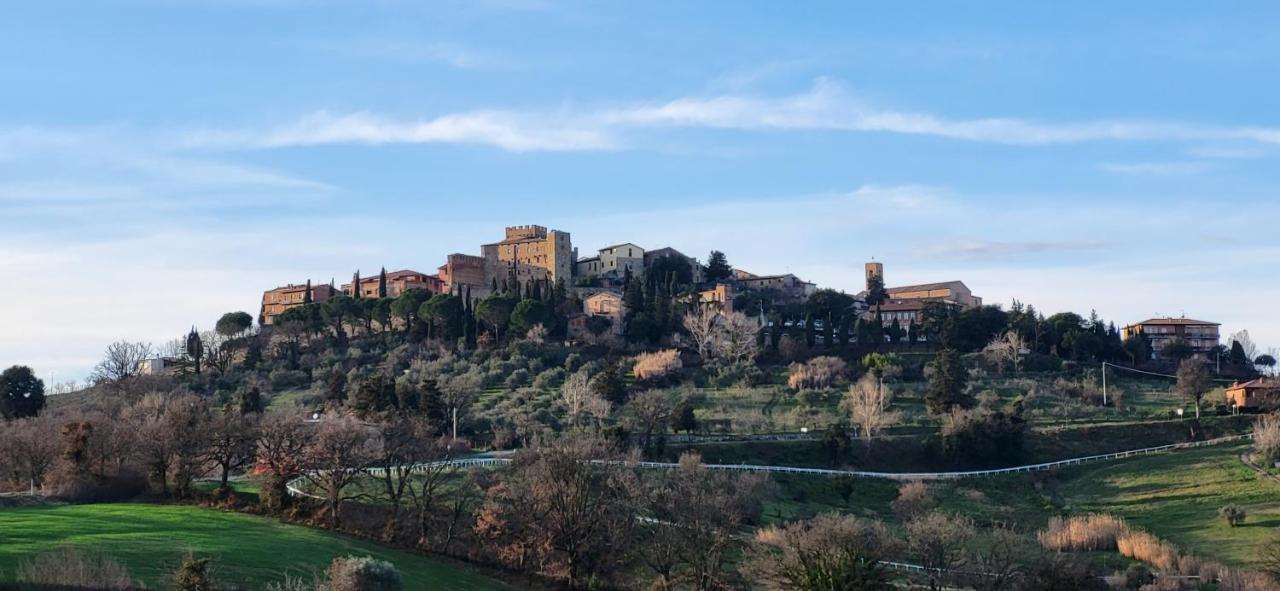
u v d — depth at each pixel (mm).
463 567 116250
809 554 99938
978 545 109688
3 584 74000
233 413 156000
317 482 130750
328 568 92250
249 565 93875
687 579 117938
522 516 122062
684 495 118625
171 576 84062
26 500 123375
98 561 82312
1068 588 105312
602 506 122250
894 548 106688
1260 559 118250
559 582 117312
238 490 140625
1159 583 110500
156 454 133875
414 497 127375
